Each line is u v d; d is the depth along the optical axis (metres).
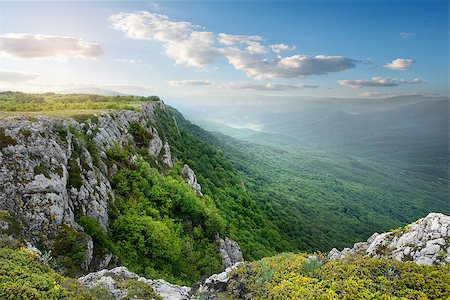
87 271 21.16
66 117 33.53
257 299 15.00
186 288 18.62
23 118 26.88
